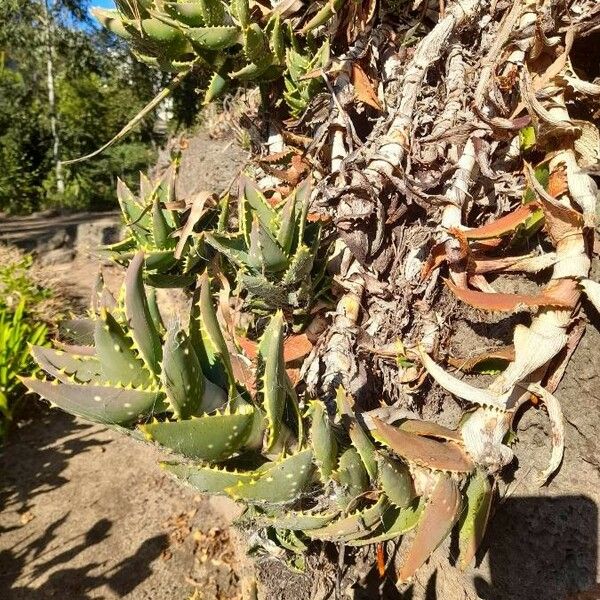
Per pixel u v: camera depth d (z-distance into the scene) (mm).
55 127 7922
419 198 665
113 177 8219
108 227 4258
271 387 458
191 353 427
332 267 735
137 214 801
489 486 547
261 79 856
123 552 1456
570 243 542
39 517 1641
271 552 739
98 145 8500
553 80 589
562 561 553
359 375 662
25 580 1414
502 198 661
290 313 722
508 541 589
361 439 500
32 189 7809
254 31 730
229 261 809
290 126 875
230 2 774
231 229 829
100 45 6953
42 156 8273
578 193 541
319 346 693
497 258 654
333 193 714
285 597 890
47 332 2623
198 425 425
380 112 792
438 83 771
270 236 603
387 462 501
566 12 591
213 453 448
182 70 791
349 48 829
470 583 629
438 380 564
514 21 619
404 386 678
